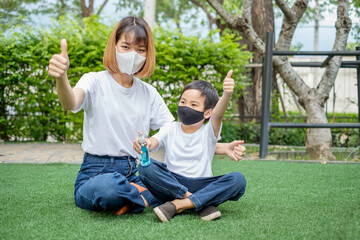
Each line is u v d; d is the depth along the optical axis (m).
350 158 5.17
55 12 16.38
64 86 1.85
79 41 6.22
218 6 5.64
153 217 2.08
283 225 1.95
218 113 2.18
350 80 8.42
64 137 6.79
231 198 2.11
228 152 2.33
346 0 5.21
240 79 6.84
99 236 1.73
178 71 6.28
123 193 2.04
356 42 6.75
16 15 13.38
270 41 4.68
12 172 3.59
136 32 2.17
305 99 5.30
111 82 2.30
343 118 7.08
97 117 2.25
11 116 6.59
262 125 4.81
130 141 2.32
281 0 5.12
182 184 2.16
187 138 2.25
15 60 6.29
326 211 2.26
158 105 2.51
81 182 2.22
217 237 1.73
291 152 5.44
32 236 1.73
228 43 6.32
